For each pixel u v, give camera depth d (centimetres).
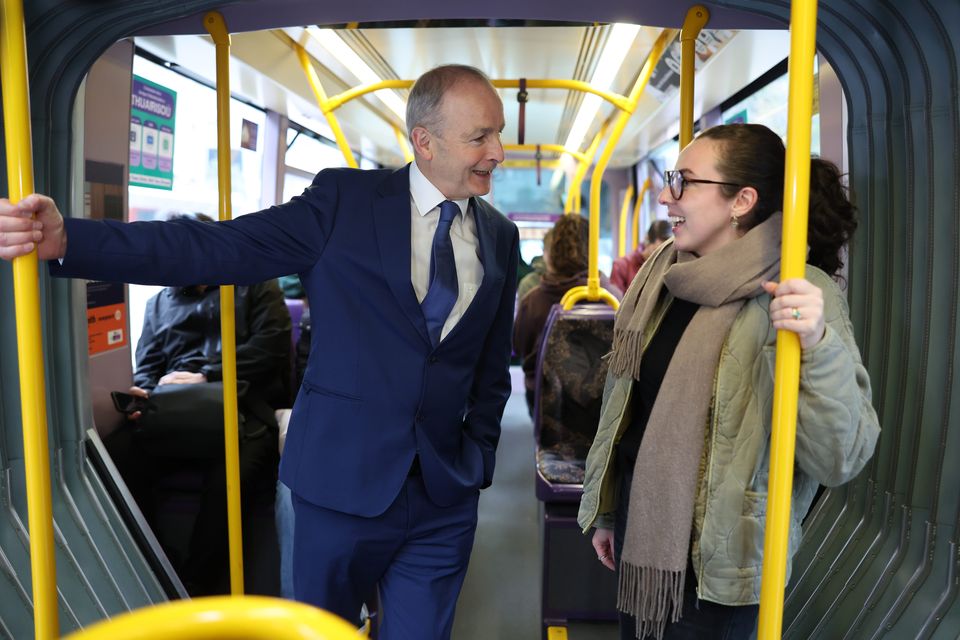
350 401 174
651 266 166
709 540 142
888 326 196
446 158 170
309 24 222
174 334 365
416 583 185
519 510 455
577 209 832
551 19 221
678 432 145
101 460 240
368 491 173
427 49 418
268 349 352
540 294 490
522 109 353
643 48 366
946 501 182
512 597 342
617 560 171
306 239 173
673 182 150
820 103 266
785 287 118
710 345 144
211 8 195
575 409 354
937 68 177
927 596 181
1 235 126
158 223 157
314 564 179
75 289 229
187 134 432
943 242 181
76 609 204
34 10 193
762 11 190
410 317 172
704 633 149
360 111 578
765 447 142
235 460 222
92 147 286
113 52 297
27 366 132
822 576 212
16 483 203
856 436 129
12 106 129
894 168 192
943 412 183
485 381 204
